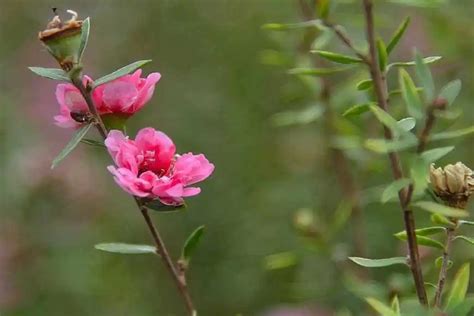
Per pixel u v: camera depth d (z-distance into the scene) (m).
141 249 0.51
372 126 0.63
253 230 0.80
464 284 0.48
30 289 0.82
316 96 0.62
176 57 0.97
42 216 0.85
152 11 1.00
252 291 0.79
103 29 1.02
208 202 0.86
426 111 0.47
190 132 0.90
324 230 0.62
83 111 0.50
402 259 0.49
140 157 0.49
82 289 0.82
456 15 0.68
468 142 0.66
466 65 0.69
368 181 0.70
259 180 0.86
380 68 0.51
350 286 0.60
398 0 0.53
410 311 0.48
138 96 0.50
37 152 0.88
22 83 0.99
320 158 0.78
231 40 0.93
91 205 0.86
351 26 0.63
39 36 0.49
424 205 0.48
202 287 0.82
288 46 0.65
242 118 0.88
